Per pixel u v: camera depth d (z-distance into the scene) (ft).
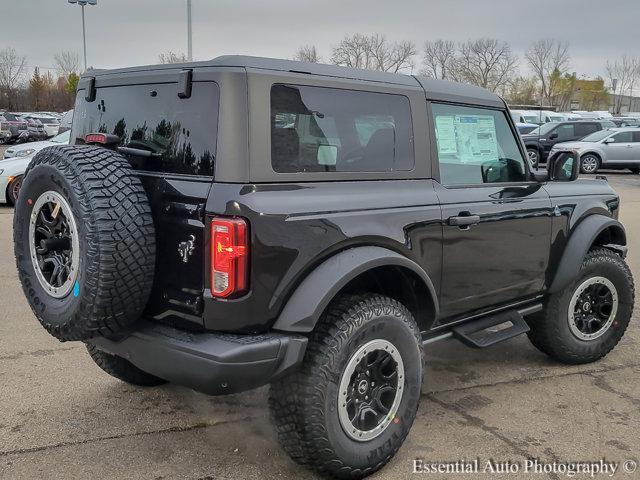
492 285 13.26
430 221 11.57
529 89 201.46
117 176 9.58
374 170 11.14
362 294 10.71
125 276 9.29
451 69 175.32
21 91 221.87
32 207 10.32
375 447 10.56
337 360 9.88
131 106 11.05
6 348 16.47
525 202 13.73
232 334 9.42
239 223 9.05
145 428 12.38
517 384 14.83
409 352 10.93
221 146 9.39
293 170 9.94
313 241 9.72
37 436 11.98
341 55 143.64
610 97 236.02
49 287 10.16
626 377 15.35
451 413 13.24
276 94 9.83
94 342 10.97
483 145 13.38
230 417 12.91
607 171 79.10
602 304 16.02
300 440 9.91
